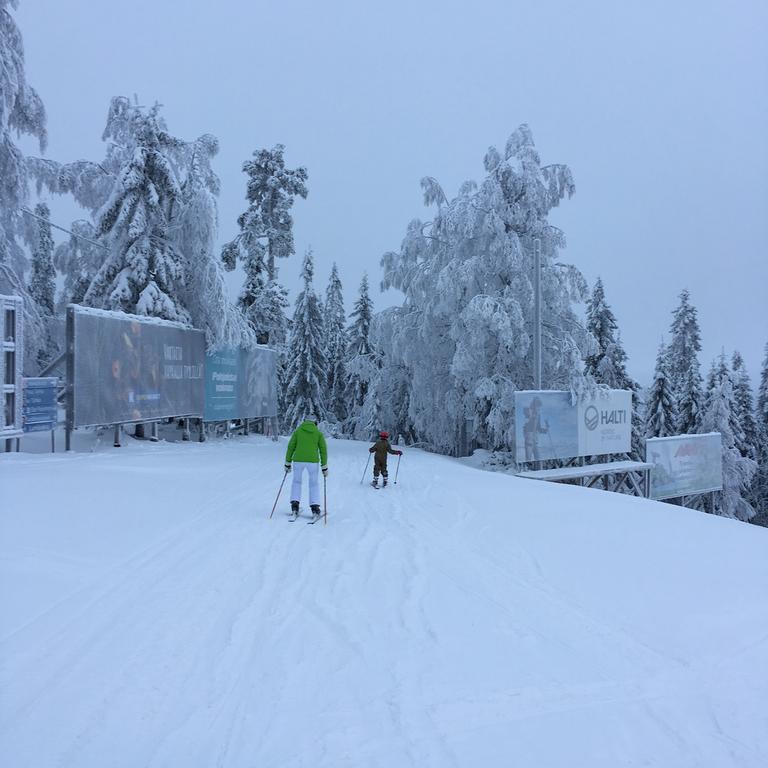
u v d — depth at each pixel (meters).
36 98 17.69
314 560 6.69
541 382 25.30
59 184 21.53
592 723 3.50
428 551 7.32
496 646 4.57
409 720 3.45
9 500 7.75
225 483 11.65
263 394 27.19
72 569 5.71
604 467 24.59
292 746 3.14
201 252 21.53
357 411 42.62
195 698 3.60
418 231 27.78
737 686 4.06
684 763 3.13
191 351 21.02
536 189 25.56
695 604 5.70
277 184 35.75
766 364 53.03
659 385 42.72
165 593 5.36
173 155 22.19
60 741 3.09
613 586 6.21
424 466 17.89
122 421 16.72
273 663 4.11
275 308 34.72
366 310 45.97
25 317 19.56
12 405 12.83
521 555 7.32
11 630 4.36
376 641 4.57
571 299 25.91
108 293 20.41
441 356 27.16
